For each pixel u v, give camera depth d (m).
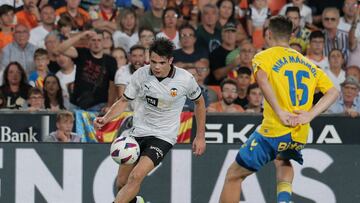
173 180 29.88
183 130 31.61
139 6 41.34
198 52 39.19
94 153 29.67
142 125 25.94
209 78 39.56
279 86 23.45
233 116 31.58
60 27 39.41
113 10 40.66
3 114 30.92
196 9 41.16
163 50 24.36
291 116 22.83
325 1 42.53
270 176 29.88
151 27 40.22
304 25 41.34
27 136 31.09
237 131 31.64
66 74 38.00
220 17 40.25
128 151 25.28
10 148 29.42
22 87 36.75
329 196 30.00
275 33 24.22
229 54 39.41
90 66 37.66
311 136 32.03
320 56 39.91
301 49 39.84
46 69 38.00
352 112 32.06
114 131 31.33
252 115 31.55
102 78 37.72
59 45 37.91
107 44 38.22
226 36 39.47
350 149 29.94
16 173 29.45
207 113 31.55
